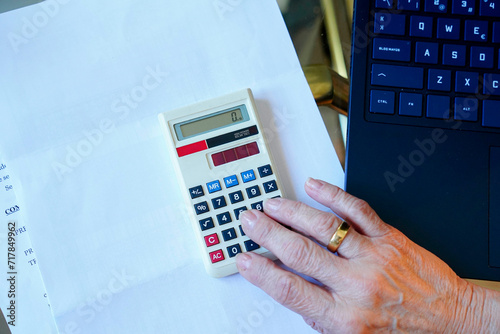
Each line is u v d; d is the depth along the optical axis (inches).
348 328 17.6
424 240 19.1
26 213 19.2
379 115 19.4
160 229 19.5
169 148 19.2
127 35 20.6
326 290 18.3
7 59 20.1
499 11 19.5
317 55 21.0
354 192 19.3
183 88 20.5
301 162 20.2
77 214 19.3
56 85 20.1
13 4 20.5
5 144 19.6
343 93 20.9
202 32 20.8
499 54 19.4
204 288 19.2
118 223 19.4
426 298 18.1
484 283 20.0
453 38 19.5
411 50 19.4
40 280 19.6
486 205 19.1
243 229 18.6
